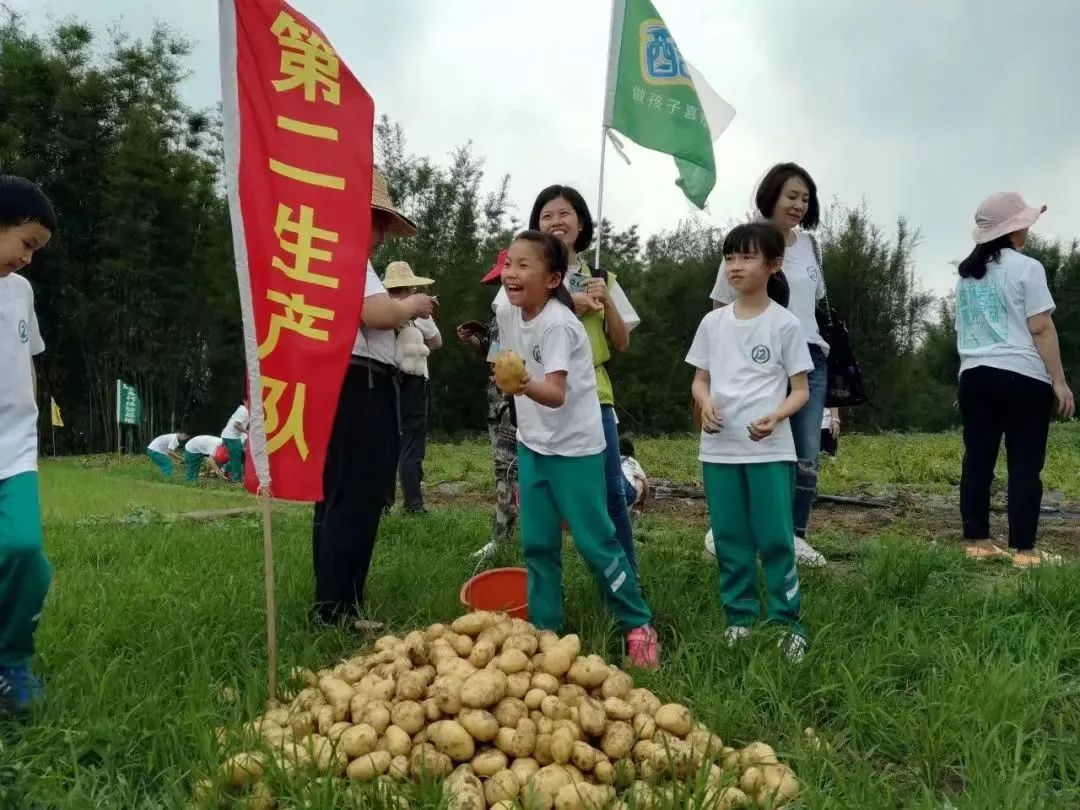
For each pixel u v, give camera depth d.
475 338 5.42
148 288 22.53
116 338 22.81
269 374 3.03
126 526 7.25
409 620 3.93
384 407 3.95
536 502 3.60
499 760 2.51
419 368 7.61
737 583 3.82
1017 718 2.86
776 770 2.49
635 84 4.88
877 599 4.35
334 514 3.89
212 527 7.20
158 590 4.46
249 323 2.98
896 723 2.87
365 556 3.98
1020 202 5.18
